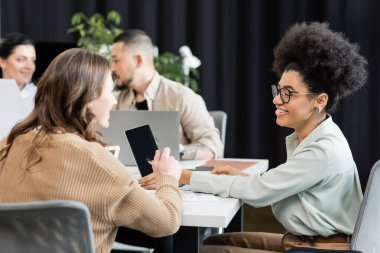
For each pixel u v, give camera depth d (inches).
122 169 57.4
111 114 103.3
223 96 211.3
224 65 210.2
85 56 59.7
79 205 47.9
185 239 69.1
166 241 82.7
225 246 82.1
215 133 125.3
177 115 101.6
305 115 74.1
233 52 209.8
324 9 200.2
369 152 199.9
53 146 56.7
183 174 80.9
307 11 202.5
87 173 55.8
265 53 207.5
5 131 96.2
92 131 59.5
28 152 58.2
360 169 201.0
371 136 199.3
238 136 211.9
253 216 189.3
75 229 49.8
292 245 73.8
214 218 65.9
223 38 209.5
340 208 73.0
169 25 211.9
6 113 96.5
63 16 213.9
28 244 51.3
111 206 56.5
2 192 59.2
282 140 207.3
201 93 212.2
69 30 196.9
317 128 73.9
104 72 60.1
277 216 75.9
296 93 73.4
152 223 60.5
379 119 197.9
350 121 200.1
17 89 98.5
